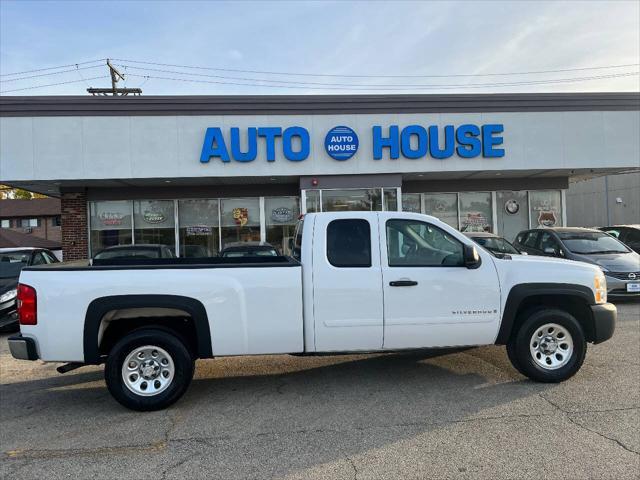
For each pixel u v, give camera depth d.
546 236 12.47
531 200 17.81
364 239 5.32
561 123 15.34
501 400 5.02
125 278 4.95
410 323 5.27
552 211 17.81
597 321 5.52
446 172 15.38
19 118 13.92
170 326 5.38
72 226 16.00
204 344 5.04
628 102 15.51
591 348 6.94
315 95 14.67
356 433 4.29
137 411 4.97
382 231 5.34
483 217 17.72
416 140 15.02
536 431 4.24
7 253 11.27
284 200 16.67
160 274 5.00
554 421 4.44
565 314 5.50
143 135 14.20
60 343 4.88
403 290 5.27
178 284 4.99
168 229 16.48
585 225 32.16
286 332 5.13
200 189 16.44
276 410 4.91
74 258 15.94
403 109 14.94
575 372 5.50
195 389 5.66
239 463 3.79
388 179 15.13
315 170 14.72
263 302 5.10
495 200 17.69
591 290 5.54
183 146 14.31
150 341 4.98
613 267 10.54
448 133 14.94
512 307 5.41
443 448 3.96
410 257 5.40
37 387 5.96
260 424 4.56
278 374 6.18
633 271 10.39
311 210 15.05
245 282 5.09
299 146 14.66
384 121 14.90
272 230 16.64
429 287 5.29
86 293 4.89
